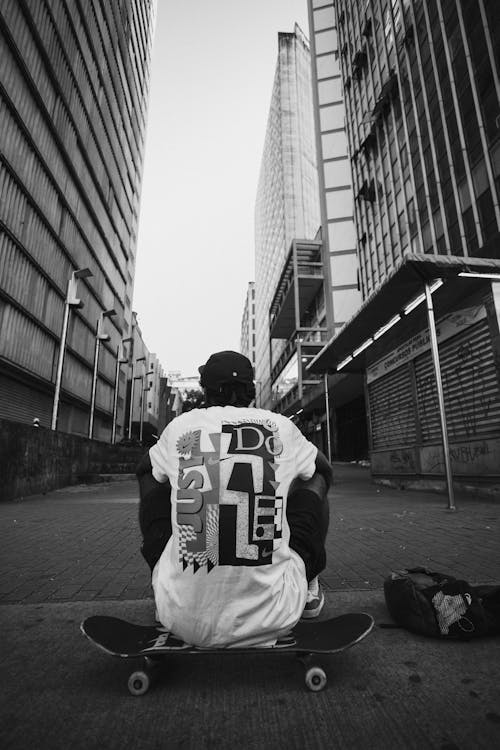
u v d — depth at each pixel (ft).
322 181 147.64
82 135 85.20
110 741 4.33
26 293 64.18
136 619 7.79
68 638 7.01
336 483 44.93
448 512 20.92
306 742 4.31
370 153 95.30
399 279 26.25
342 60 115.75
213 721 4.67
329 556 12.48
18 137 60.59
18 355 62.13
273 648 4.87
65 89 75.36
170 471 5.25
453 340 29.45
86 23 85.20
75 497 32.58
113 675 5.76
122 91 121.49
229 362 5.96
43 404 73.61
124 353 139.74
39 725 4.60
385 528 16.79
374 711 4.86
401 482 36.55
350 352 43.68
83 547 14.12
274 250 240.94
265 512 4.94
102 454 56.90
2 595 9.30
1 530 17.26
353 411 101.24
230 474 4.96
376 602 8.73
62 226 77.82
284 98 236.02
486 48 56.24
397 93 81.71
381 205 88.99
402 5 79.10
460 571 10.71
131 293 146.61
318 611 6.73
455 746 4.24
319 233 153.38
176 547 4.95
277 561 4.96
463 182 60.23
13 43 57.21
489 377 26.16
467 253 59.06
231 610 4.72
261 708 4.93
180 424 5.49
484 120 56.44
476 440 27.02
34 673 5.82
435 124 67.31
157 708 4.93
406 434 36.04
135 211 148.77
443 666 5.98
